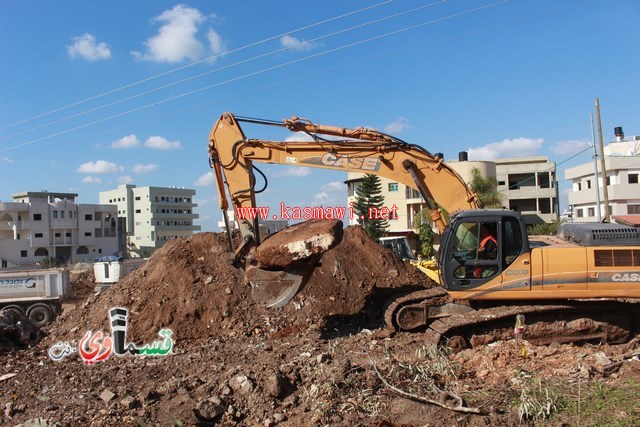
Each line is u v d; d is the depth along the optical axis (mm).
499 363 7805
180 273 11836
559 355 8125
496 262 8969
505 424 5828
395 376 7059
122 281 12445
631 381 6766
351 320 11320
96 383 8242
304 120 9859
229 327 10914
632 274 8688
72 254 64312
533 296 8914
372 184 42250
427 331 9188
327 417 6211
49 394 7922
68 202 64062
